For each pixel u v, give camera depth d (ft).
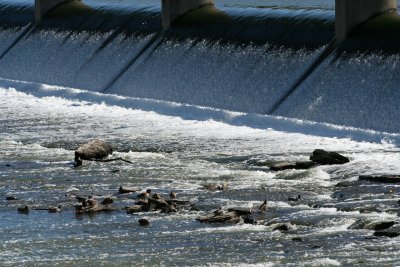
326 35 167.73
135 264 99.14
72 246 104.78
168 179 129.08
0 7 227.40
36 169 135.74
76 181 129.29
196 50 181.57
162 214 114.62
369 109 153.99
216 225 110.32
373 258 98.68
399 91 152.66
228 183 126.52
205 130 157.17
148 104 174.70
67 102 183.52
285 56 169.07
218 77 174.81
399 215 111.04
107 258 100.99
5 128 163.02
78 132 159.12
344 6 163.94
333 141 146.30
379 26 164.25
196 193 122.42
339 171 129.49
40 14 214.48
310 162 132.98
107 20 202.18
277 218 111.34
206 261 99.50
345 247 101.96
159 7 198.08
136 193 122.93
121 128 160.97
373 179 124.57
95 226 111.04
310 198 118.73
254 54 173.06
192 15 190.29
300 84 163.73
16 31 217.36
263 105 165.58
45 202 120.47
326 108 157.89
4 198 122.42
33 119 169.68
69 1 215.31
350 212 112.78
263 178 128.57
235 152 142.82
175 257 100.94
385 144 143.23
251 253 101.35
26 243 105.91
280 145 145.69
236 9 186.80
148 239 106.32
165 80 181.68
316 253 100.63
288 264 97.86
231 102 169.99
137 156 141.08
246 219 111.34
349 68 159.94
